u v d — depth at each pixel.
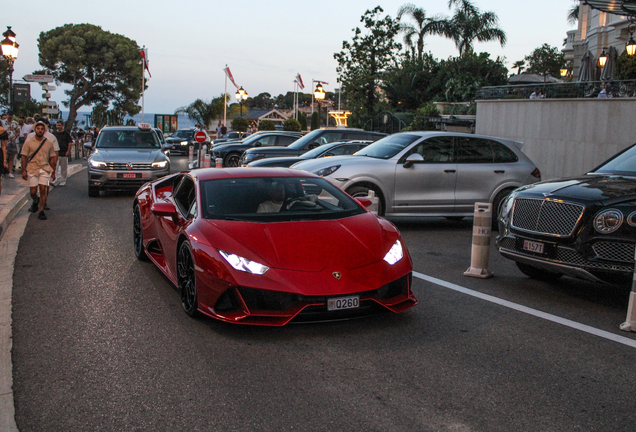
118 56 62.28
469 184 9.38
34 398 3.22
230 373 3.57
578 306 5.18
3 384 3.38
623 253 4.71
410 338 4.23
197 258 4.34
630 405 3.19
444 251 7.69
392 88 32.88
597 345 4.15
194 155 32.34
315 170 9.02
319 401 3.19
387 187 9.01
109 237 8.26
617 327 4.57
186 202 5.49
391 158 9.20
